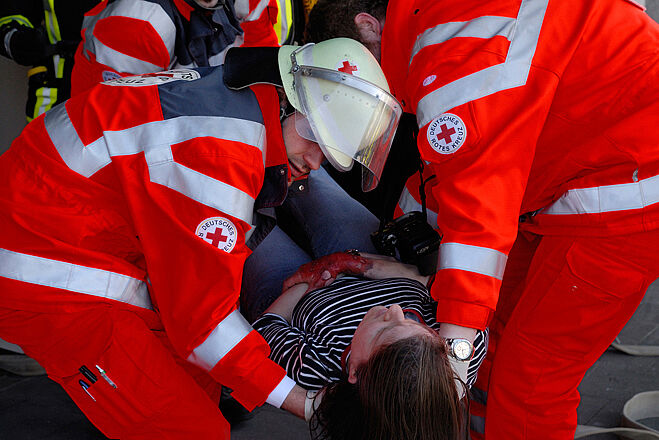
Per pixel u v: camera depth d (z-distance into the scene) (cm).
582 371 187
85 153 149
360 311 173
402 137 202
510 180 156
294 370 169
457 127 157
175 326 150
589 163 169
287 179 157
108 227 154
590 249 174
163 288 149
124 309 159
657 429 249
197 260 144
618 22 166
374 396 135
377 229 229
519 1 163
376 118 151
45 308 151
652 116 161
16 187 152
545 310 182
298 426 238
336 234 228
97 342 155
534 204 185
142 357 157
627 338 308
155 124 147
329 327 172
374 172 159
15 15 249
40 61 252
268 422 240
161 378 158
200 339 149
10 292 149
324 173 250
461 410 142
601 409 256
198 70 163
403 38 180
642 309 330
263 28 276
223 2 230
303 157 158
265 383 153
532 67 159
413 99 168
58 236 150
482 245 152
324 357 167
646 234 168
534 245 200
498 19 162
